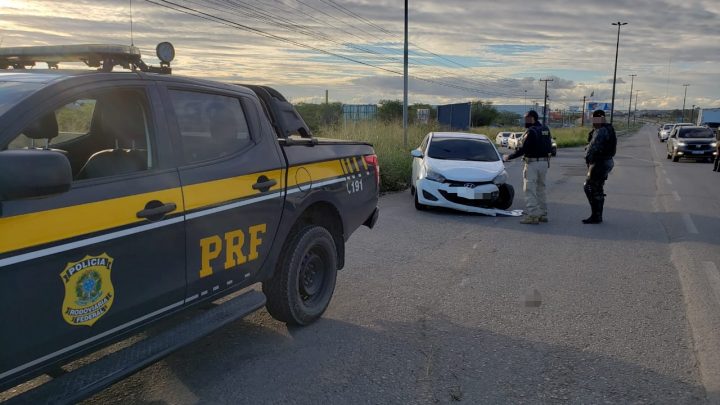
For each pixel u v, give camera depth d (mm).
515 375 3740
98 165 3039
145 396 3377
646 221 9438
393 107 49750
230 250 3582
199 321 3514
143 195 2959
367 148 5453
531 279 5930
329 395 3428
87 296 2652
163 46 3510
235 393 3428
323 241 4574
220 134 3668
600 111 8891
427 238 7879
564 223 9203
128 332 2945
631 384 3641
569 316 4844
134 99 3215
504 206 10320
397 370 3773
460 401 3391
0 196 2195
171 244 3117
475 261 6648
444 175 9867
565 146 45562
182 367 3762
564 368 3854
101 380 2723
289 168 4152
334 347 4117
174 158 3234
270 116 4461
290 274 4258
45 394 2576
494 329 4527
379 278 5887
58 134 3377
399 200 11711
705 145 23969
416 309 4965
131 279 2889
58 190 2324
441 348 4145
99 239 2693
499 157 10992
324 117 27719
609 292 5520
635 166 21969
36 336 2453
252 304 3836
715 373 3803
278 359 3902
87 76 2896
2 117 2461
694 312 4969
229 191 3549
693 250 7281
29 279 2393
